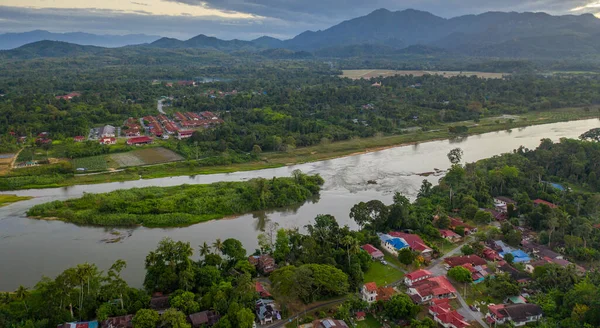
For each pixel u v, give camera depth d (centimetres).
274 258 11825
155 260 10681
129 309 9544
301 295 9888
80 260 12506
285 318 9644
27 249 13212
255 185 17250
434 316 9631
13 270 11862
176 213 15825
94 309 9500
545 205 14712
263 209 16762
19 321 8988
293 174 19625
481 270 11588
